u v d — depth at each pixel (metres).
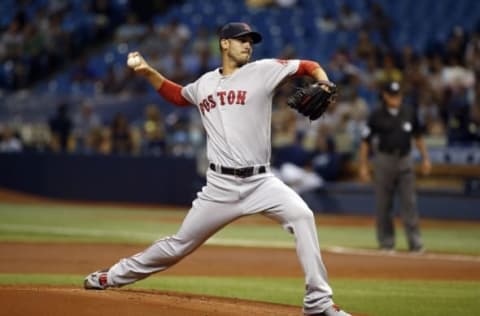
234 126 21.52
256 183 21.59
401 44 76.62
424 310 24.05
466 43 71.62
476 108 64.19
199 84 22.34
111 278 22.97
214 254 39.44
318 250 21.19
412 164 41.72
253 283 29.55
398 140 41.19
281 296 26.12
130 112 75.38
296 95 20.98
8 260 34.50
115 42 86.62
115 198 72.62
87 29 88.25
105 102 76.12
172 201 70.31
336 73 71.75
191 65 77.94
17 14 88.75
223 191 21.72
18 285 25.05
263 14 84.69
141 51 82.81
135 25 87.25
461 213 62.22
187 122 72.56
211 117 21.94
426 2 80.25
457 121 64.69
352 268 35.12
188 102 23.06
